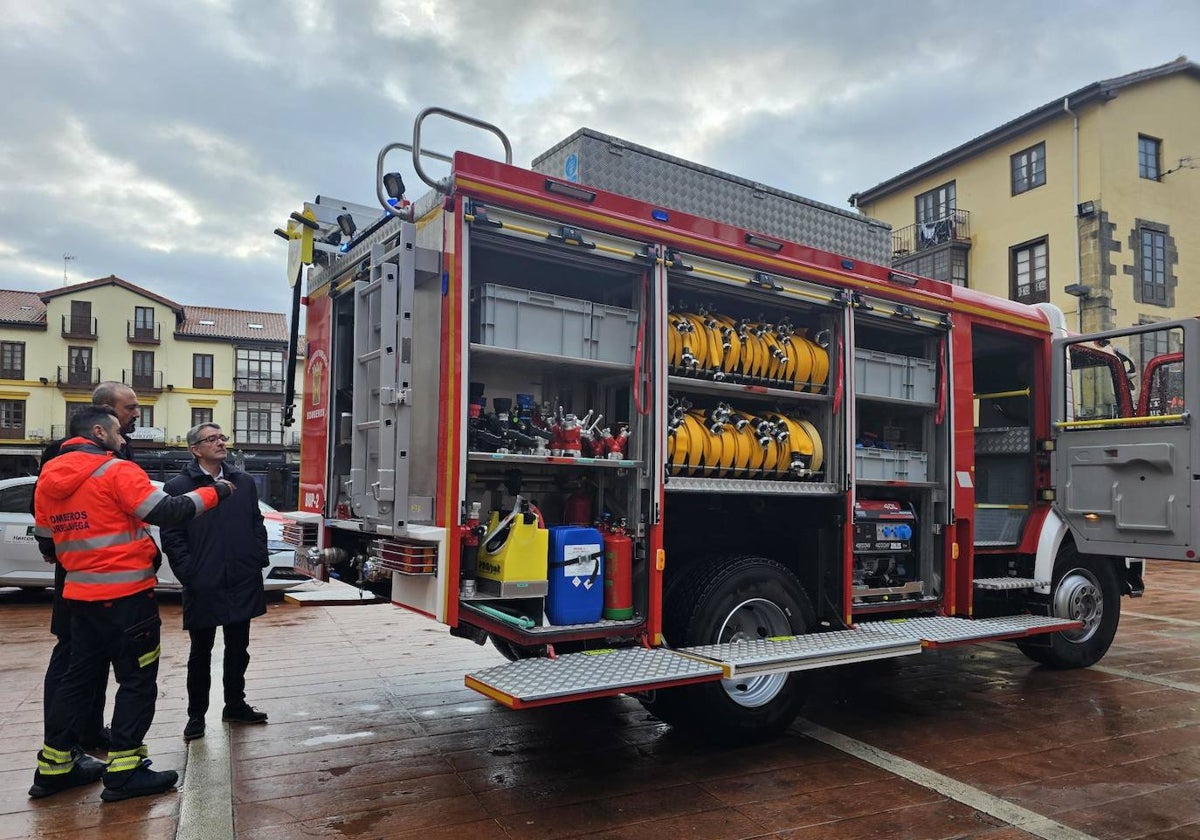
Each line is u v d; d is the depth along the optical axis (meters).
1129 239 21.86
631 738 4.81
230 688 4.94
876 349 6.35
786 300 5.07
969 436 5.99
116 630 3.79
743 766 4.37
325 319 5.23
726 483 4.75
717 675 4.02
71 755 3.90
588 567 4.29
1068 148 22.44
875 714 5.43
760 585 4.78
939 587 5.79
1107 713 5.47
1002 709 5.57
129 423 4.34
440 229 3.96
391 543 4.02
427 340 3.97
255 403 44.19
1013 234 23.92
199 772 4.10
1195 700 5.82
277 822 3.55
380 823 3.56
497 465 4.25
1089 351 6.77
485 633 4.06
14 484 9.65
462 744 4.65
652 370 4.44
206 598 4.61
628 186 4.85
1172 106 22.77
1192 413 5.71
